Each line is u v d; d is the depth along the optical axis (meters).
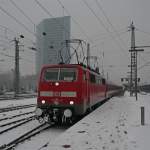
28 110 23.78
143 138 10.14
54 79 15.41
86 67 17.73
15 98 43.16
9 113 20.89
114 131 11.41
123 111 20.02
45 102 15.34
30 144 10.45
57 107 15.12
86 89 16.47
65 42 21.69
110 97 41.22
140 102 33.12
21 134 12.41
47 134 12.82
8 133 12.61
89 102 17.81
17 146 10.05
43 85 15.50
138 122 14.30
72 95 15.01
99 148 8.53
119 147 8.70
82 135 10.41
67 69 15.40
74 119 16.28
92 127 12.22
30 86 101.88
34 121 16.41
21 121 16.39
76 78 15.15
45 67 15.77
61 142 9.27
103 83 27.84
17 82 46.28
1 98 42.34
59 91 15.17
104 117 15.85
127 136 10.46
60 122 16.19
